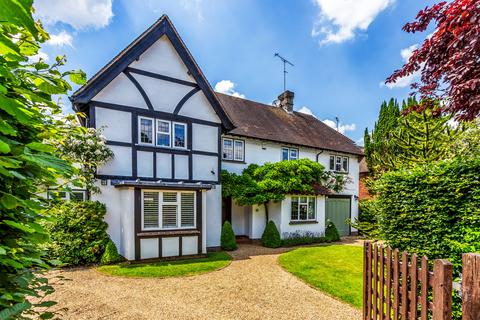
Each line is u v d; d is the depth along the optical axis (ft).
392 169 30.99
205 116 36.01
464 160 11.84
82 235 25.67
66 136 6.89
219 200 36.52
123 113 30.14
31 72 4.46
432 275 8.12
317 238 44.19
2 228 4.48
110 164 28.89
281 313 15.89
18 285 4.42
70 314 15.35
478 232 10.78
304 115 65.41
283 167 41.65
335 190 51.37
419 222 12.75
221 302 17.44
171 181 32.76
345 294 18.56
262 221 44.06
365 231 29.14
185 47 34.24
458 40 10.46
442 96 12.38
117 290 19.27
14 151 3.84
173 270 24.22
